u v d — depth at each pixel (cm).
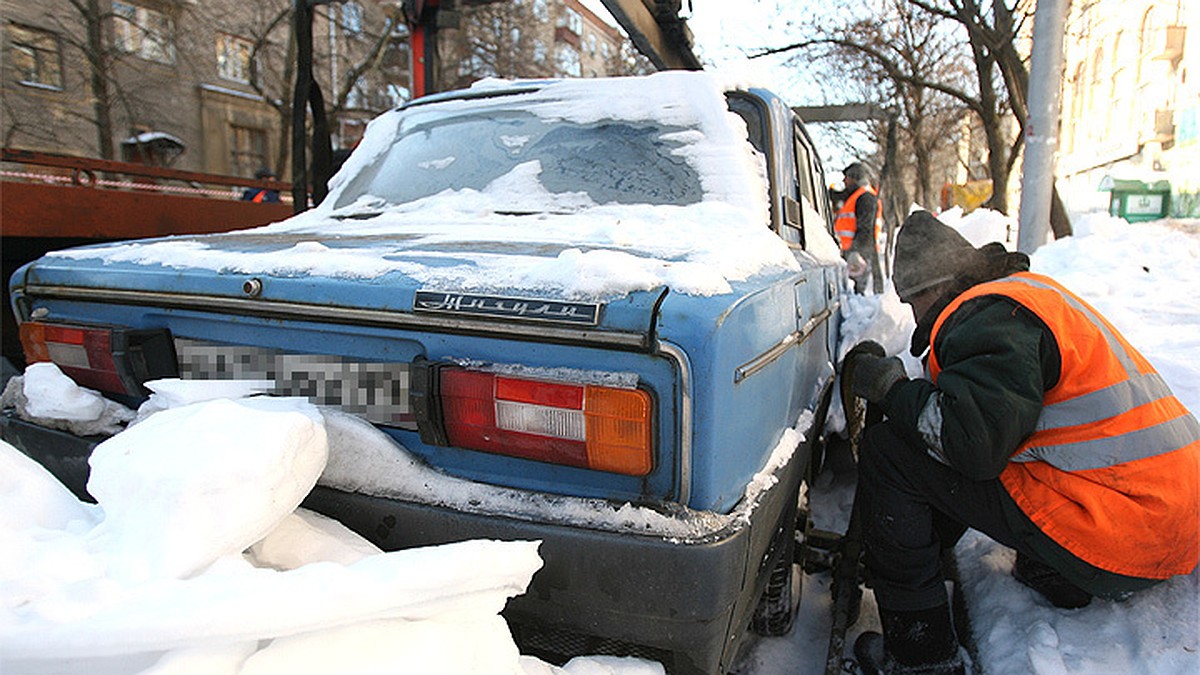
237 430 117
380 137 270
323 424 131
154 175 394
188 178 418
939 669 191
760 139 230
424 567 103
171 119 1077
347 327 137
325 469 135
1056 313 173
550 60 2058
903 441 190
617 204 210
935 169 2497
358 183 259
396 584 100
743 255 155
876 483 195
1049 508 173
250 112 1291
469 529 127
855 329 402
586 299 123
